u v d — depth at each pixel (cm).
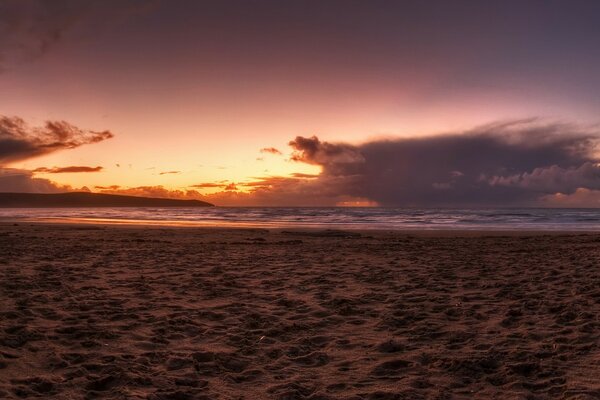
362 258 1158
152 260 1078
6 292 687
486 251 1334
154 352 439
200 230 2283
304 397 344
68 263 1007
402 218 4038
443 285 793
